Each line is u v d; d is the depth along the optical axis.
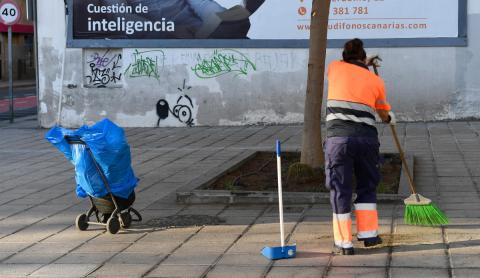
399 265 9.66
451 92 27.36
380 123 27.17
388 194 13.77
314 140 15.55
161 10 29.00
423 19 27.27
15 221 13.39
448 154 19.55
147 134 27.25
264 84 28.59
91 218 13.45
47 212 14.14
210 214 13.42
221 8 28.58
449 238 10.90
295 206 13.78
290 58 28.33
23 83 67.94
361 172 10.55
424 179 16.02
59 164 20.58
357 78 10.42
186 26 28.91
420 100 27.58
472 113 27.30
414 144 21.75
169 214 13.54
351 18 27.58
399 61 27.55
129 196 12.43
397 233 11.36
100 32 29.47
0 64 71.00
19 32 71.44
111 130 12.15
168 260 10.43
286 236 11.52
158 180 17.34
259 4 28.28
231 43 28.62
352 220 12.35
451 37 27.12
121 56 29.55
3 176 18.72
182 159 20.59
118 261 10.48
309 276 9.39
